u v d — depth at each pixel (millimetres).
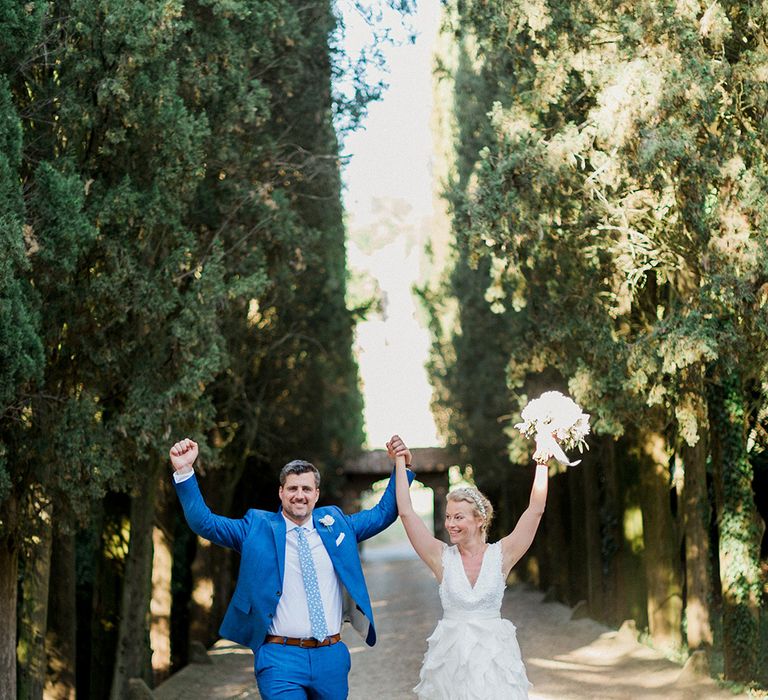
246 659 23359
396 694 17062
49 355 13062
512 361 15445
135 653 18203
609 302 14242
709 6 11602
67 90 12523
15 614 12594
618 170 12188
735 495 14688
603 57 12336
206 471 25781
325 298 26938
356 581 6199
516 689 6145
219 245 15578
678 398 13234
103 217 12633
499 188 12914
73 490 12336
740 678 14492
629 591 21984
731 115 12078
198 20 14773
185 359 13625
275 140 18406
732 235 11430
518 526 6371
